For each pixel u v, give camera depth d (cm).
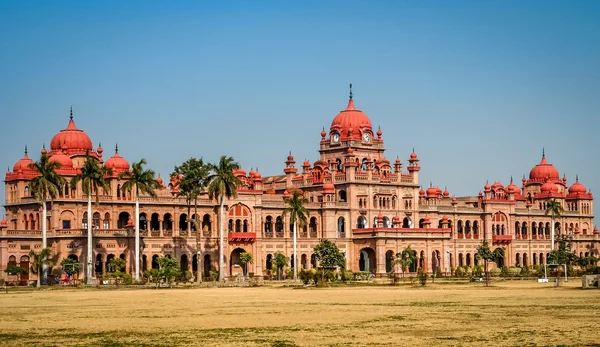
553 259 17662
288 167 18475
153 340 6056
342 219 17400
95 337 6219
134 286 12656
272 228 16675
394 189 18062
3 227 13800
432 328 6588
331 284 13162
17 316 7650
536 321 6962
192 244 15475
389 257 17375
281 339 6056
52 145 15600
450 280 14588
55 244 14075
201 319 7325
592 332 6262
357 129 18138
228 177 14475
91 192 14188
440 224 18812
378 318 7325
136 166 13875
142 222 15212
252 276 15612
